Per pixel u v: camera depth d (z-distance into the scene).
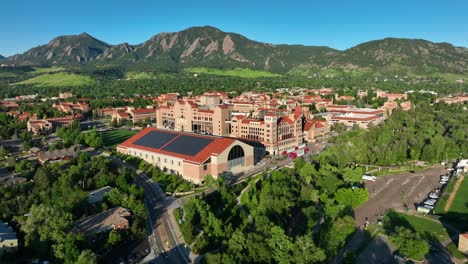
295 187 196.62
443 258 141.88
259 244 127.69
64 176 196.25
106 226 155.12
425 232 163.50
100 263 135.50
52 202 169.50
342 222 167.75
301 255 126.69
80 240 139.00
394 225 170.50
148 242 152.50
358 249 148.88
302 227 165.50
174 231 162.25
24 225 146.25
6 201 169.88
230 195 190.62
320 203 187.88
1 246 135.38
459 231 163.88
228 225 155.50
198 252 143.25
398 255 143.50
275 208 164.00
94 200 181.00
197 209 169.25
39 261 134.25
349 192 189.50
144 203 194.50
